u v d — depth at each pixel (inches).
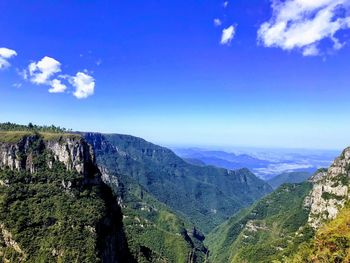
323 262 5516.7
